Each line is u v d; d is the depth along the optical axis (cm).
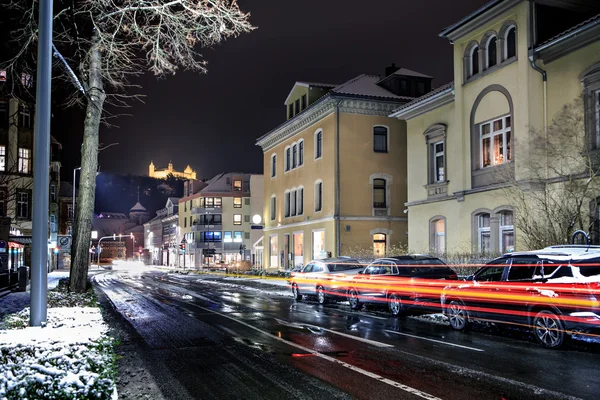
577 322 941
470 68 2370
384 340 1108
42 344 622
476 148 2311
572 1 2036
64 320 903
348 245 3394
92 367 559
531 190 1898
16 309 1647
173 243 9381
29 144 4188
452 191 2528
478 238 2319
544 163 1888
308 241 3838
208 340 1116
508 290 1092
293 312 1678
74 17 1532
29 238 3769
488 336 1161
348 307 1847
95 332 754
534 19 1997
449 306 1280
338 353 962
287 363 877
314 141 3762
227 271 5381
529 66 1989
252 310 1744
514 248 1989
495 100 2181
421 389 705
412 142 2898
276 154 4578
